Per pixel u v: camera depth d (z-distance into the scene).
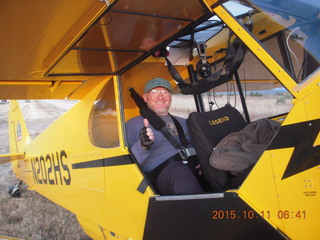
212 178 1.66
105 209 2.28
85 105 2.67
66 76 2.42
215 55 2.62
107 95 2.33
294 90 1.24
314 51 1.53
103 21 1.58
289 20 1.67
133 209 1.96
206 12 1.57
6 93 2.89
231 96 2.69
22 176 4.91
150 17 1.58
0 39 1.67
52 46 1.84
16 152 5.26
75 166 2.78
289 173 1.26
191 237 1.64
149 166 2.01
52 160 3.41
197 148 1.72
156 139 2.05
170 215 1.72
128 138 2.12
